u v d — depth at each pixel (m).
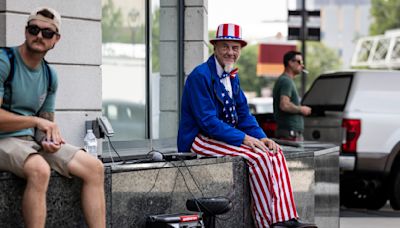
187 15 16.38
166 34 15.74
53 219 8.16
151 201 9.43
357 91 19.19
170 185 9.72
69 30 11.67
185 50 16.41
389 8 78.56
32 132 8.54
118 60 14.02
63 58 11.63
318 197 13.41
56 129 8.09
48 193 8.11
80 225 8.44
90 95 11.93
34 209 7.68
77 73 11.78
